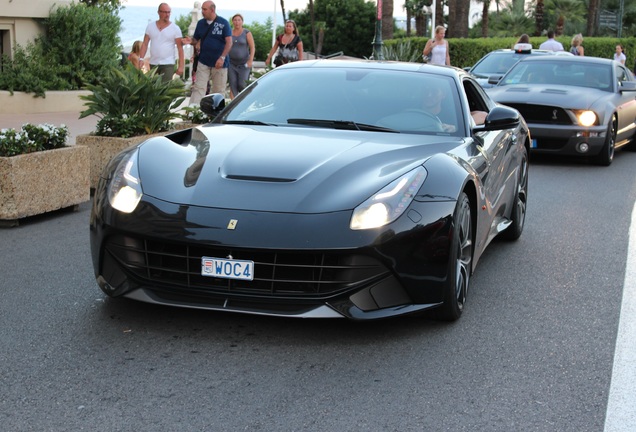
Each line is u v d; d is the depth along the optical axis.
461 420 3.42
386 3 33.22
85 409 3.40
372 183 4.29
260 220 4.08
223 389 3.64
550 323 4.71
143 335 4.26
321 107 5.43
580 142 11.41
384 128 5.23
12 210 6.71
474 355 4.15
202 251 4.11
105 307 4.68
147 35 13.30
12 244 6.18
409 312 4.22
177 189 4.33
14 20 15.36
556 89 11.96
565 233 7.22
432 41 18.02
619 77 12.76
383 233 4.09
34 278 5.26
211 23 13.71
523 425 3.39
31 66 15.19
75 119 14.08
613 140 12.05
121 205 4.32
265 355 4.05
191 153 4.74
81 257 5.82
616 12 56.16
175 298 4.22
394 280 4.17
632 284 5.60
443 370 3.94
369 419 3.39
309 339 4.27
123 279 4.35
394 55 22.08
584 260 6.25
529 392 3.72
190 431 3.23
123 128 8.48
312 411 3.45
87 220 7.09
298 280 4.09
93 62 16.28
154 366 3.87
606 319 4.82
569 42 33.09
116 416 3.35
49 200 7.10
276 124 5.33
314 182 4.30
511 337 4.44
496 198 5.73
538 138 11.59
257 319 4.53
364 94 5.52
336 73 5.77
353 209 4.14
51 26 15.97
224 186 4.29
